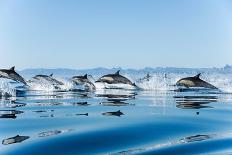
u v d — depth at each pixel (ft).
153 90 72.54
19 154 19.75
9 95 54.54
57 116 32.35
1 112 35.14
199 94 60.85
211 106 41.01
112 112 35.14
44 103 43.65
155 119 30.83
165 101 46.93
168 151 21.07
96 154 20.12
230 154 20.65
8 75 67.31
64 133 24.88
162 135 25.03
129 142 22.91
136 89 75.31
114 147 21.61
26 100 47.52
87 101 46.60
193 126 28.35
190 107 39.93
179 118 31.50
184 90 71.36
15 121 29.71
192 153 20.77
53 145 21.77
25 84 69.97
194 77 64.03
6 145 21.59
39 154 19.79
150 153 20.47
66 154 19.95
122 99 50.19
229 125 28.86
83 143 22.34
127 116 32.37
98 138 23.66
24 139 23.11
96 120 30.12
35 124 28.32
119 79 77.77
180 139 23.82
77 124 28.32
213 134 25.61
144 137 24.25
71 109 37.65
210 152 21.06
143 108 38.45
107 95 58.08
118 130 26.11
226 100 48.73
